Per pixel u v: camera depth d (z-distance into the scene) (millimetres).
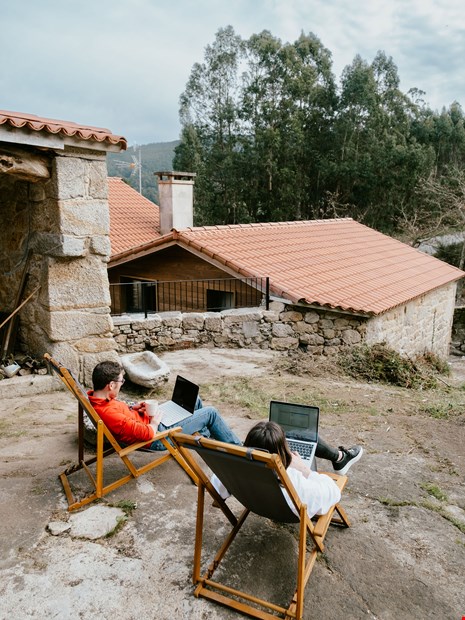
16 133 4742
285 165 39062
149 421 3588
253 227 15008
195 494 3582
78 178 5426
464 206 27922
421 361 13000
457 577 2834
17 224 6066
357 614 2520
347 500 3631
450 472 4211
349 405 6160
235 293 12234
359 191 39000
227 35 41250
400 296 11930
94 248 5703
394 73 43500
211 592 2590
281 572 2795
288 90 39875
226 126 41562
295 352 9609
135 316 9016
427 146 44438
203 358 8602
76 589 2621
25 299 5996
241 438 4945
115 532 3113
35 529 3117
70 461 4043
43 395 5688
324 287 10961
